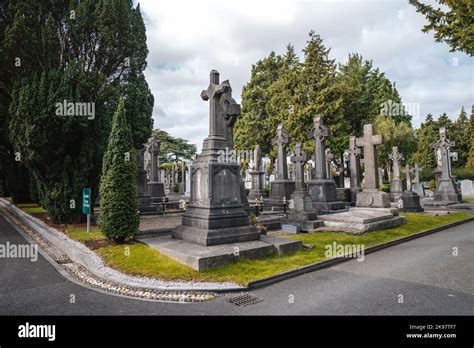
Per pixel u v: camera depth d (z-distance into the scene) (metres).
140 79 17.58
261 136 37.12
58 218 12.92
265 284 6.11
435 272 6.91
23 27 13.59
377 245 9.41
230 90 9.39
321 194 17.28
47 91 11.77
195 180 8.91
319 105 30.52
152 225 12.00
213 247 7.59
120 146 9.05
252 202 18.62
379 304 5.12
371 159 14.93
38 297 5.57
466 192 34.44
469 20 8.48
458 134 52.84
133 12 18.22
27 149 11.64
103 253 8.00
